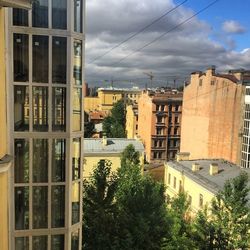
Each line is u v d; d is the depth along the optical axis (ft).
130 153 124.26
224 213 66.54
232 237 64.44
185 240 62.75
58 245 38.42
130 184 74.28
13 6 28.02
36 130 35.86
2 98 30.73
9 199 34.65
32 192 36.73
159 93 224.94
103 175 63.26
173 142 219.61
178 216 68.28
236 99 139.23
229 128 142.31
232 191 68.18
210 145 151.74
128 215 59.62
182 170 114.62
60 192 37.55
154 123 214.90
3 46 30.78
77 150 38.68
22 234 36.86
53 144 36.47
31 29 34.27
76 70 36.99
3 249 31.50
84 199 61.41
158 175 148.87
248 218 65.05
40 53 34.88
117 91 414.82
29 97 35.12
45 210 37.35
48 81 35.37
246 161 135.33
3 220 30.91
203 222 66.18
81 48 37.19
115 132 272.10
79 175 39.47
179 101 216.33
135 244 57.16
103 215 59.21
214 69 150.30
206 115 154.10
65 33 35.06
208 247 63.93
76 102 37.50
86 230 59.06
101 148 150.10
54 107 36.01
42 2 34.30
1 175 29.71
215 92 148.46
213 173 105.60
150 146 216.33
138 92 421.18
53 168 36.91
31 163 36.14
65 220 38.11
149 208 61.00
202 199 99.35
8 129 34.22
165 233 60.03
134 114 254.06
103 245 57.88
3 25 30.68
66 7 34.94
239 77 143.33
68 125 36.45
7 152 33.78
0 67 29.96
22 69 34.63
